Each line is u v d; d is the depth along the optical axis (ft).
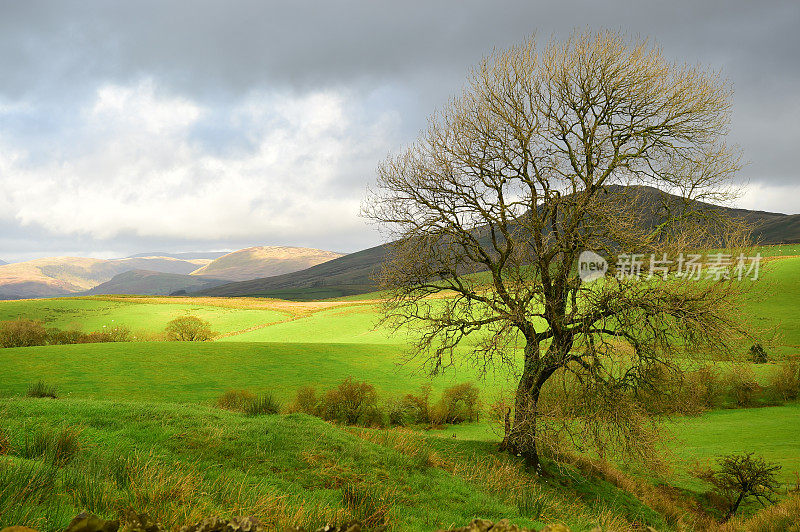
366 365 188.34
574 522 47.03
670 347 68.49
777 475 98.94
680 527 70.08
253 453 46.70
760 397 156.97
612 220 66.95
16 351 173.27
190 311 388.78
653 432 72.28
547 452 87.40
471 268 81.82
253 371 170.91
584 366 72.38
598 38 76.23
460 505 42.27
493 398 156.87
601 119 77.30
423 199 79.30
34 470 22.33
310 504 33.37
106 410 54.70
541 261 74.43
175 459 41.47
